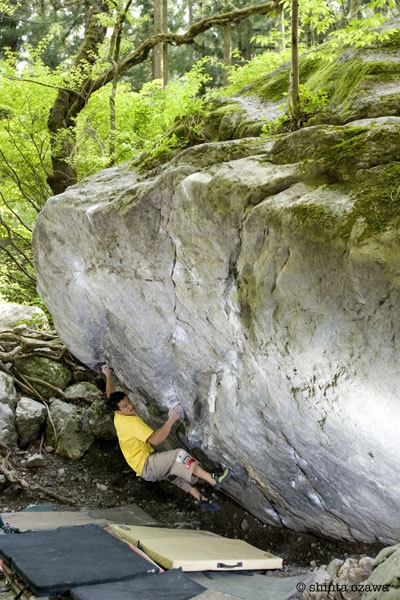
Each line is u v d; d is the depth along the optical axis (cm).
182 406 505
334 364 321
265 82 588
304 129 377
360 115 420
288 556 479
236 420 418
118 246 450
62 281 527
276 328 342
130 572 366
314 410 348
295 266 319
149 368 496
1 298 1025
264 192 353
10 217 1029
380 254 286
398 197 300
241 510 550
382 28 526
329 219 307
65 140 895
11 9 1012
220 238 374
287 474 419
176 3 2206
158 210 412
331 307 310
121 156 900
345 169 335
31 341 777
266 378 373
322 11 467
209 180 378
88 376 780
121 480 660
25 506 608
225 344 413
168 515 593
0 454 668
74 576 353
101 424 704
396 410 305
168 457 485
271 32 809
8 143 902
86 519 522
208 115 540
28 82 886
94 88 920
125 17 855
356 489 373
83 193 504
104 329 533
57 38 1998
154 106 927
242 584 392
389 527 382
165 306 448
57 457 689
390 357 295
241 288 362
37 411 713
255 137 452
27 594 351
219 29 2019
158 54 1409
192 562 392
